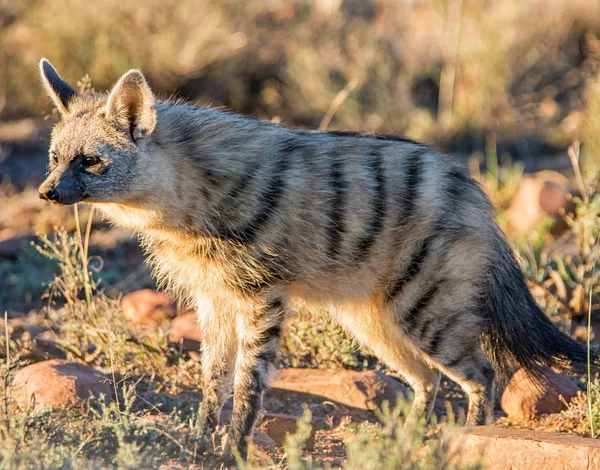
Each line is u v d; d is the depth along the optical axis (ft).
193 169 28.02
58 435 25.13
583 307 39.22
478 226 29.94
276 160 28.86
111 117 27.53
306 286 30.17
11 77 71.97
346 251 29.53
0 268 48.83
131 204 28.07
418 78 73.10
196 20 71.92
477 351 30.17
